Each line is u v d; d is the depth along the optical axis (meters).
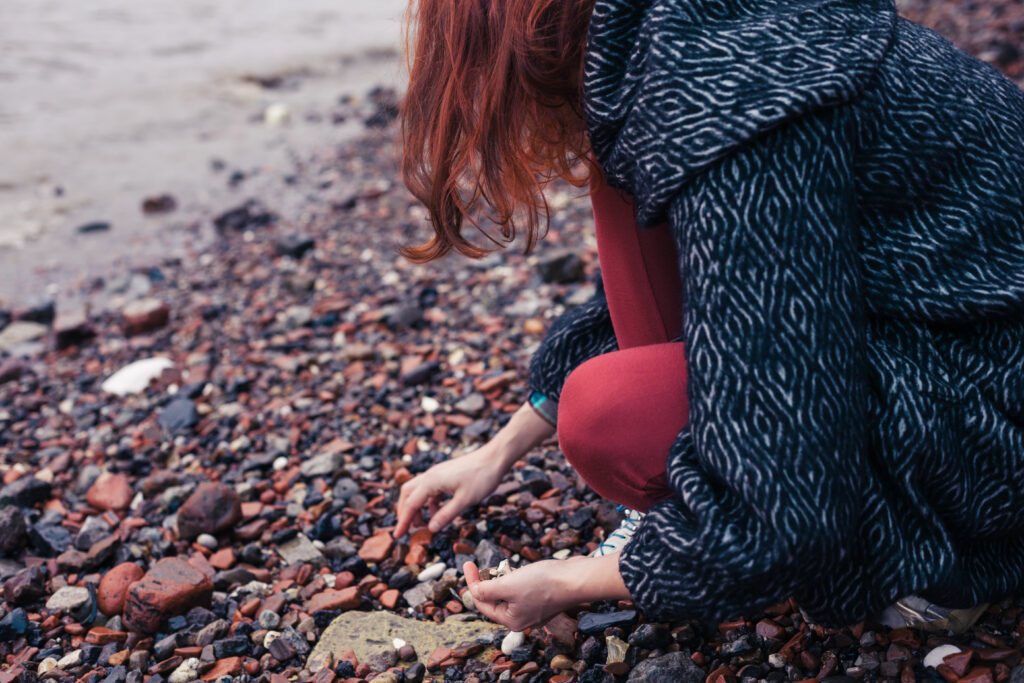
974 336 1.29
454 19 1.27
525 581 1.46
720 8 1.19
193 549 2.22
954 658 1.48
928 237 1.22
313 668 1.77
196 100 7.57
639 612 1.75
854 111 1.16
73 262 4.65
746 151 1.12
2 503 2.44
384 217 4.88
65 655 1.89
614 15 1.20
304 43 9.42
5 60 8.25
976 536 1.33
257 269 4.29
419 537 2.12
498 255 3.95
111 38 9.31
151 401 3.10
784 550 1.11
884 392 1.23
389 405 2.86
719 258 1.12
